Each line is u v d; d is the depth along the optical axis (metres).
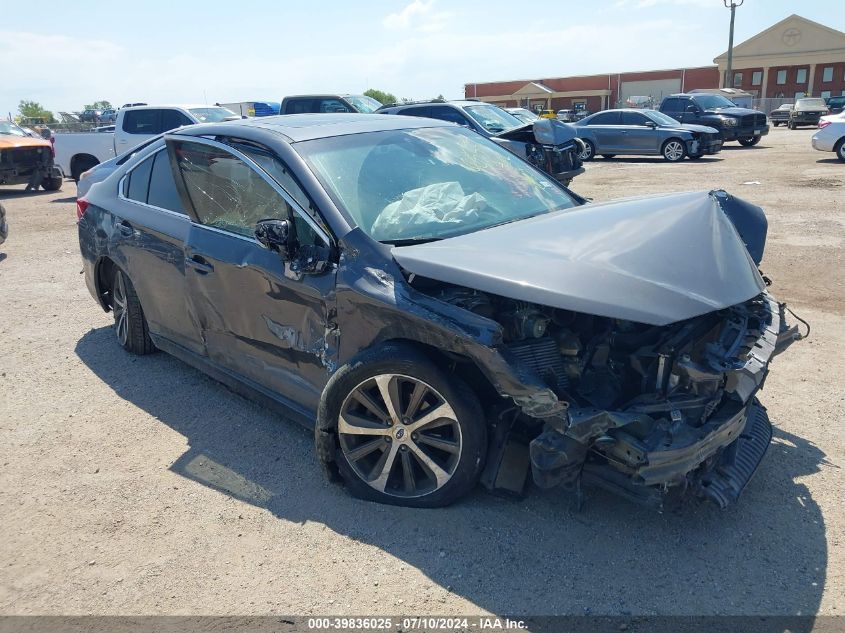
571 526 3.06
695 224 3.26
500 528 3.06
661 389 2.85
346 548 3.01
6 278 7.98
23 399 4.64
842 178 14.02
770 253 7.92
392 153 3.94
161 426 4.19
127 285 5.05
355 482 3.31
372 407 3.20
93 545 3.11
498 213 3.81
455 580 2.78
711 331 3.03
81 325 6.19
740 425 2.86
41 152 16.67
